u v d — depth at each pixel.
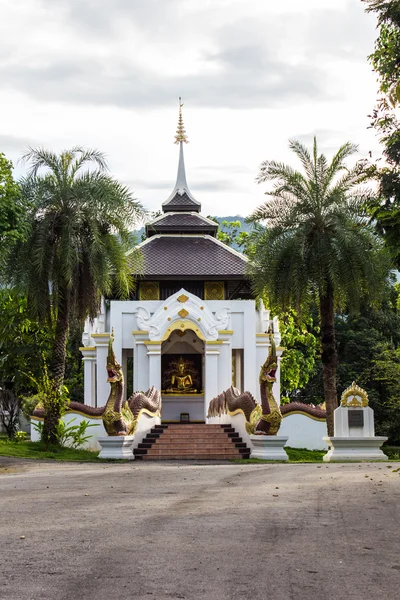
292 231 32.62
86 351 41.59
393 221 15.01
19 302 35.94
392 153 17.23
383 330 59.00
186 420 42.78
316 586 7.40
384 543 9.32
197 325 38.81
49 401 31.59
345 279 31.72
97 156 31.55
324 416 37.19
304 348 58.50
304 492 14.08
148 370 39.12
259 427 29.81
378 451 28.70
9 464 25.34
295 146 33.22
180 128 48.56
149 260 42.38
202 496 13.91
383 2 18.17
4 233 27.95
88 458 29.39
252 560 8.41
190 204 46.53
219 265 42.22
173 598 6.99
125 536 9.77
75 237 30.59
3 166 28.67
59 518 11.29
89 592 7.17
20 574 7.82
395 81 18.83
